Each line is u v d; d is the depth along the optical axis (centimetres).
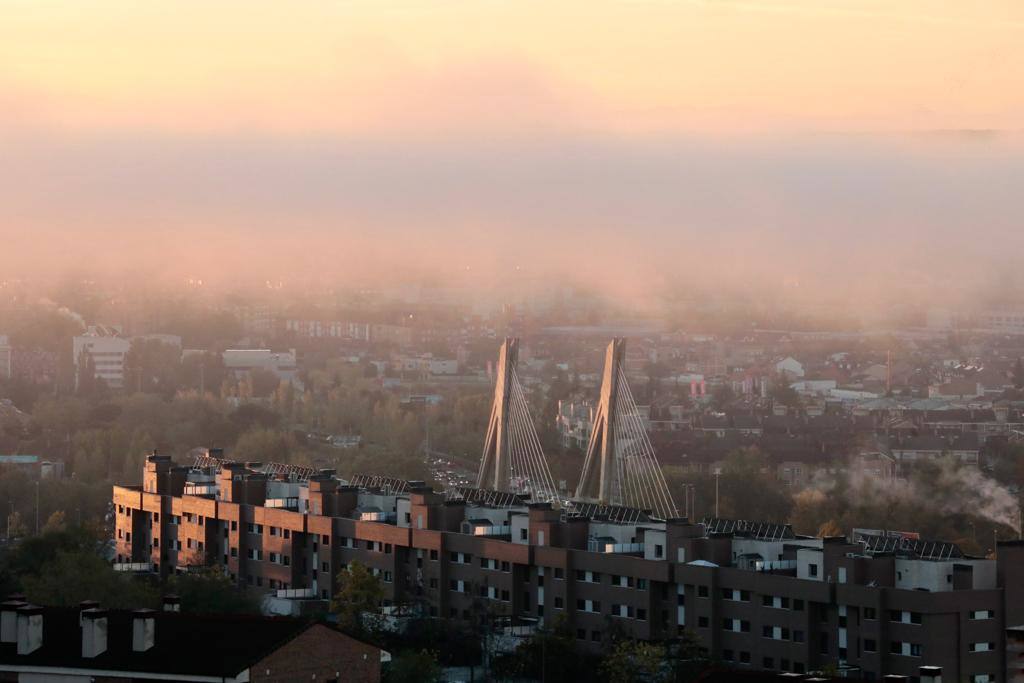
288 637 18875
